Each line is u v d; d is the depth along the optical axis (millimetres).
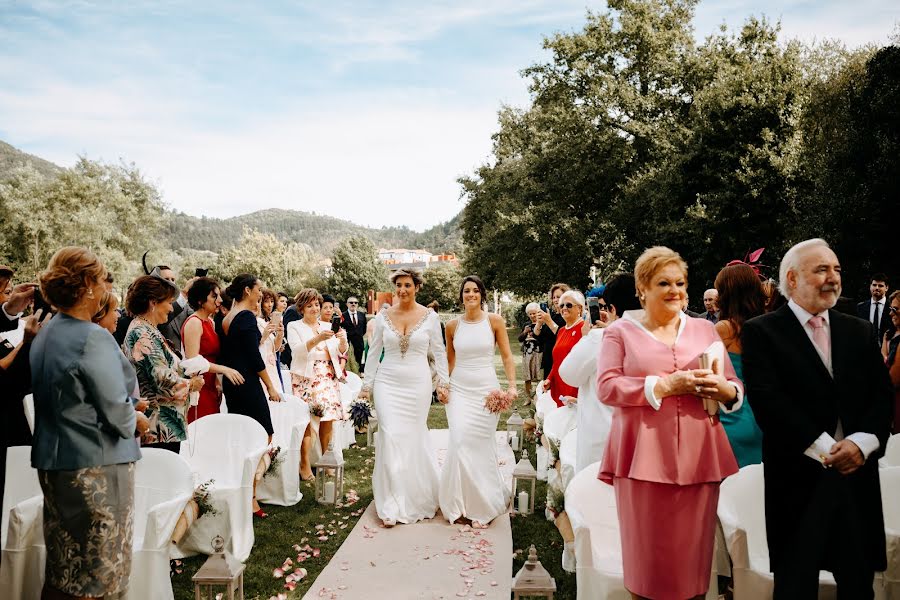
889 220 14688
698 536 2729
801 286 2781
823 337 2793
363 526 5113
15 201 35688
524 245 24844
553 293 8797
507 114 28734
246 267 69312
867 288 15008
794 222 17562
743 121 18734
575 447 4480
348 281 65125
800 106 18516
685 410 2736
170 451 3803
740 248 18375
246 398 5156
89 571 2826
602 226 23391
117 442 2926
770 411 2689
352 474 6723
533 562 3225
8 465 3785
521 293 28328
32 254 35500
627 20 23906
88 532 2828
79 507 2816
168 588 3424
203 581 3203
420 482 5316
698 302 20312
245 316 5262
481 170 28688
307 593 3924
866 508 2650
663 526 2715
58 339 2850
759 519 3402
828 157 16531
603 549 3535
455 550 4625
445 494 5258
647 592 2740
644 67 24094
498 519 5309
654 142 22266
